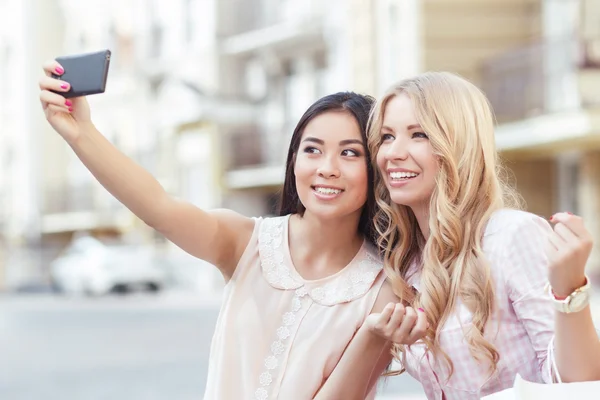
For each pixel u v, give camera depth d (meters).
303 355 2.22
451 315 2.15
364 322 2.04
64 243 28.70
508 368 2.10
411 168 2.21
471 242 2.14
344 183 2.25
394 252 2.32
